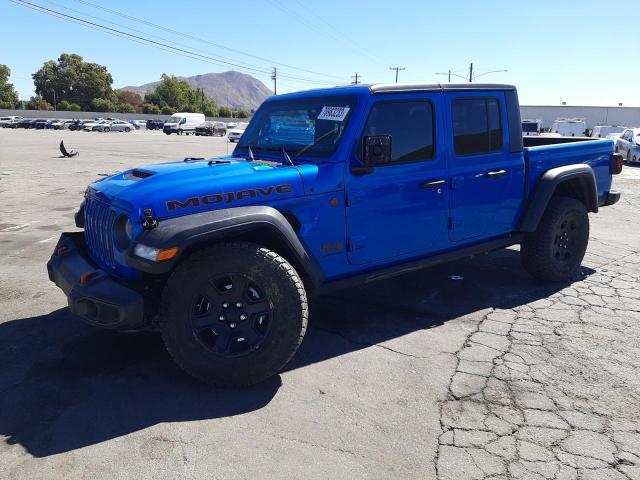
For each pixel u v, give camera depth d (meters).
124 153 25.62
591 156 5.73
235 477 2.61
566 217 5.32
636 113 54.16
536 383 3.50
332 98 4.10
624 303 4.96
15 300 5.06
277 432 2.98
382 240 4.11
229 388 3.44
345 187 3.84
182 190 3.31
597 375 3.61
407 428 3.02
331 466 2.69
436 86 4.32
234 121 103.75
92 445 2.86
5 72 109.25
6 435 2.94
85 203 4.26
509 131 4.89
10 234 7.89
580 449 2.83
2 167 18.28
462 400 3.30
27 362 3.80
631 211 10.05
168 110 120.06
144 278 3.45
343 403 3.28
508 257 6.56
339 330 4.38
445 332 4.32
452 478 2.61
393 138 4.08
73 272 3.61
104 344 4.09
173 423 3.06
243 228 3.29
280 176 3.60
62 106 109.94
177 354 3.29
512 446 2.85
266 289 3.36
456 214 4.55
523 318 4.61
